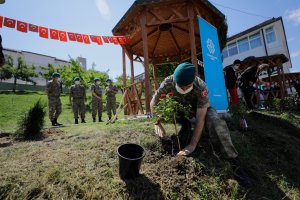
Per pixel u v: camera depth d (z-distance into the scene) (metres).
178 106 3.21
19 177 2.54
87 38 6.69
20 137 5.14
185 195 2.60
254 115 7.13
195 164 3.01
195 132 3.22
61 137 4.55
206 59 6.08
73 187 2.41
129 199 2.37
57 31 6.17
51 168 2.69
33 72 37.47
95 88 9.70
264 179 3.40
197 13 7.16
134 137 3.77
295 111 9.70
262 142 4.79
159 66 14.55
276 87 13.09
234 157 3.12
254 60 12.51
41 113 5.60
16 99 21.80
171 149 3.43
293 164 4.16
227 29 12.09
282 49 21.00
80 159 3.04
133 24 8.01
